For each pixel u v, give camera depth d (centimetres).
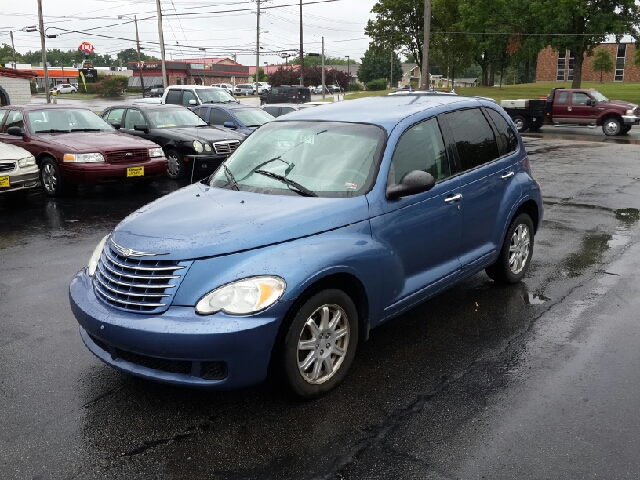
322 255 355
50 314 520
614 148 1981
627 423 339
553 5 4425
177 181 1268
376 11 6128
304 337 362
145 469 303
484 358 427
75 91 8894
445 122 483
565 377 396
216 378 333
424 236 439
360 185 407
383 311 411
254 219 365
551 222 878
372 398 371
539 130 2825
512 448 316
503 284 588
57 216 924
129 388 387
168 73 8606
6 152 980
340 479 293
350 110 482
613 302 539
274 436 331
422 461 306
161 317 332
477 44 5412
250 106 1603
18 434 334
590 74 7700
